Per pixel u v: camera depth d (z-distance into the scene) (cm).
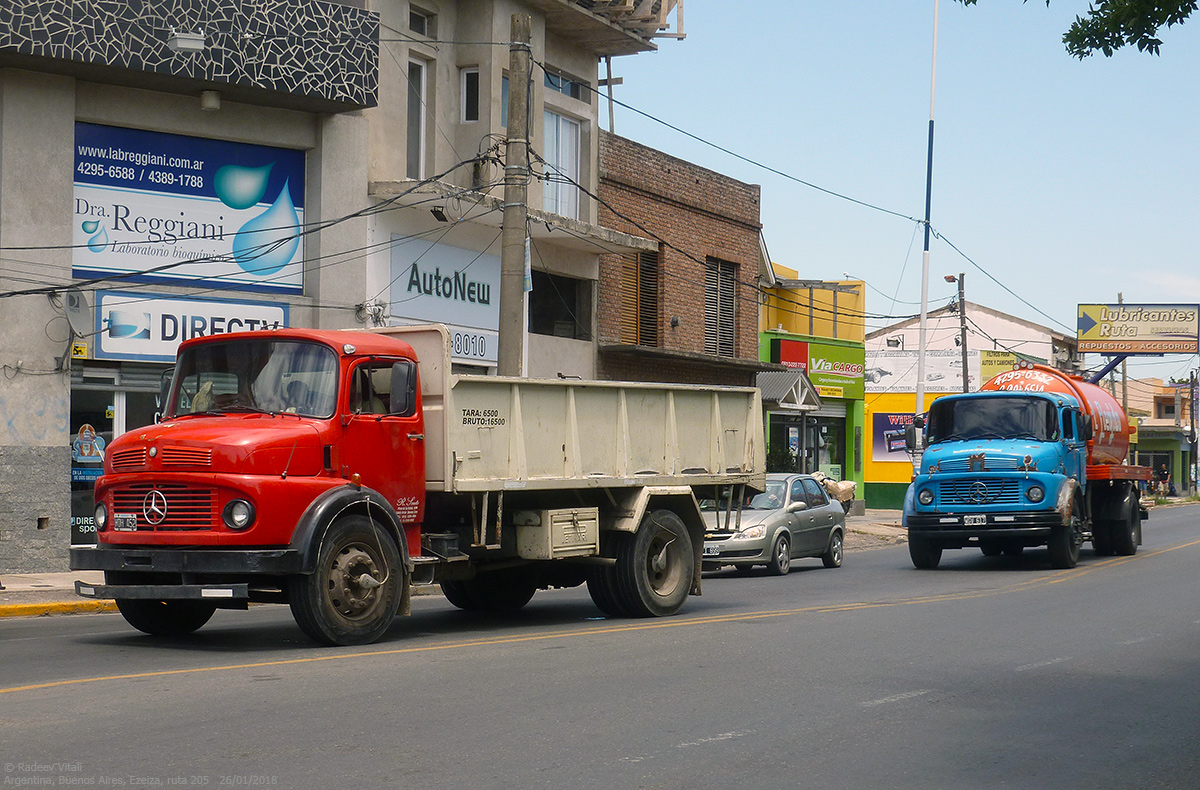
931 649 1111
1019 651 1110
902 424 5244
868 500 5262
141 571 1064
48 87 1856
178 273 1989
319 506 1059
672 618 1366
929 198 3372
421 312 2327
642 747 697
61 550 1853
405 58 2319
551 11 2553
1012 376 2378
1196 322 6169
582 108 2762
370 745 686
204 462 1036
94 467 1930
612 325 2894
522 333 1730
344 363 1112
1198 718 819
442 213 2308
